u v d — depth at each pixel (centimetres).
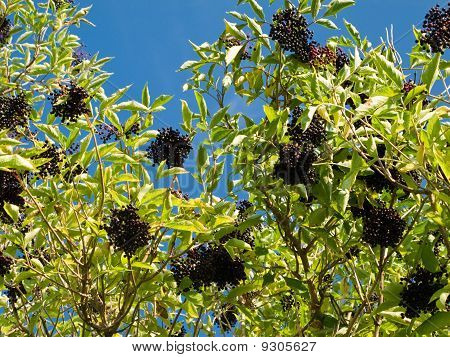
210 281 417
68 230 416
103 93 434
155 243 416
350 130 398
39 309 430
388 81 398
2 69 489
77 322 458
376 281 416
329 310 452
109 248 415
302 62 429
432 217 383
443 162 366
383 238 401
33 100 482
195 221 403
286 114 404
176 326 458
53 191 407
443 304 380
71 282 431
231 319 465
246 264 423
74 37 500
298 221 429
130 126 424
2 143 377
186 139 419
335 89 388
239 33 432
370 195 412
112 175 418
